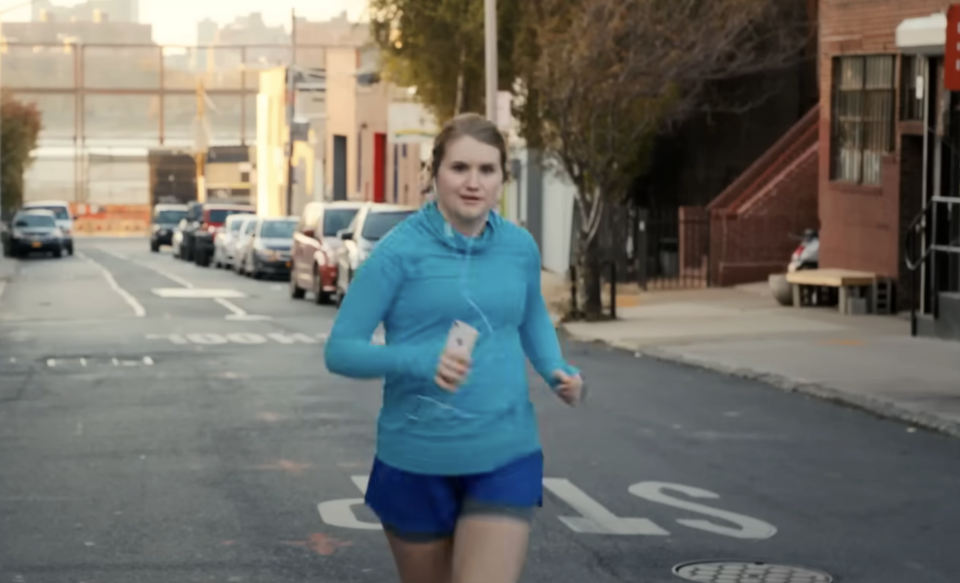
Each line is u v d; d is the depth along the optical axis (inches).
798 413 605.9
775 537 379.9
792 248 1315.2
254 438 541.6
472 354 208.5
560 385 217.2
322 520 398.6
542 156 1222.3
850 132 1087.0
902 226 1013.2
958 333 837.2
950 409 577.9
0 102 3464.6
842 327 936.3
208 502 423.8
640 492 438.3
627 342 888.3
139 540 376.2
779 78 1379.2
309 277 1470.2
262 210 3828.7
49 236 2871.6
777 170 1328.7
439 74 1389.0
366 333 208.5
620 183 1355.8
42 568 347.6
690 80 1269.7
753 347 832.9
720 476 465.1
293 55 2979.8
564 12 1127.6
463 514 210.7
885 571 345.4
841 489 444.5
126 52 4628.4
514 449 209.8
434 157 212.1
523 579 335.9
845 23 1077.1
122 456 504.1
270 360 837.8
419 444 208.7
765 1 1135.0
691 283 1347.2
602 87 1030.4
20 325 1139.9
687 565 349.7
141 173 4581.7
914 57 1002.7
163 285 1846.7
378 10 1401.3
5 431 561.0
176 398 660.1
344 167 3024.1
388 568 346.3
